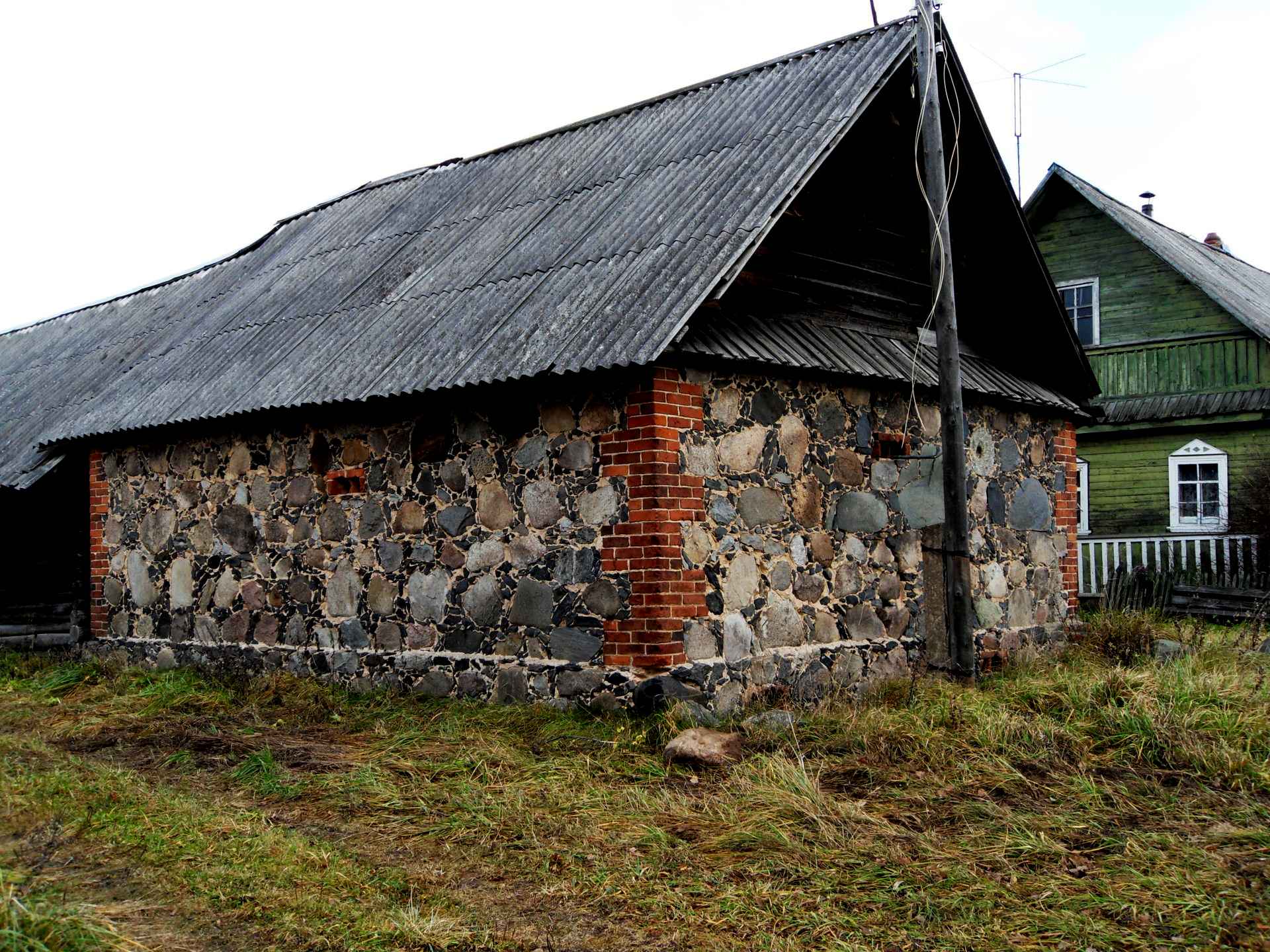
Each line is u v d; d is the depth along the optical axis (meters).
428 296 9.86
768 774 6.20
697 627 7.64
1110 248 20.20
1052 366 11.68
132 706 8.51
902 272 10.42
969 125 10.20
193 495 10.55
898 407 9.54
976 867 5.02
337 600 9.33
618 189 9.88
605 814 5.85
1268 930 4.30
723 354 7.72
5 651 12.18
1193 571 15.56
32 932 3.79
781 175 8.44
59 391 13.60
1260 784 5.96
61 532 12.82
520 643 8.13
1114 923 4.44
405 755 7.01
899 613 9.28
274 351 10.50
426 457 8.80
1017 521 10.72
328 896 4.66
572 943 4.33
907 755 6.56
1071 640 11.13
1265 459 17.47
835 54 10.18
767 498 8.28
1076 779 6.08
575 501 7.89
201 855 5.02
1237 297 18.91
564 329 7.97
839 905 4.68
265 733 7.68
